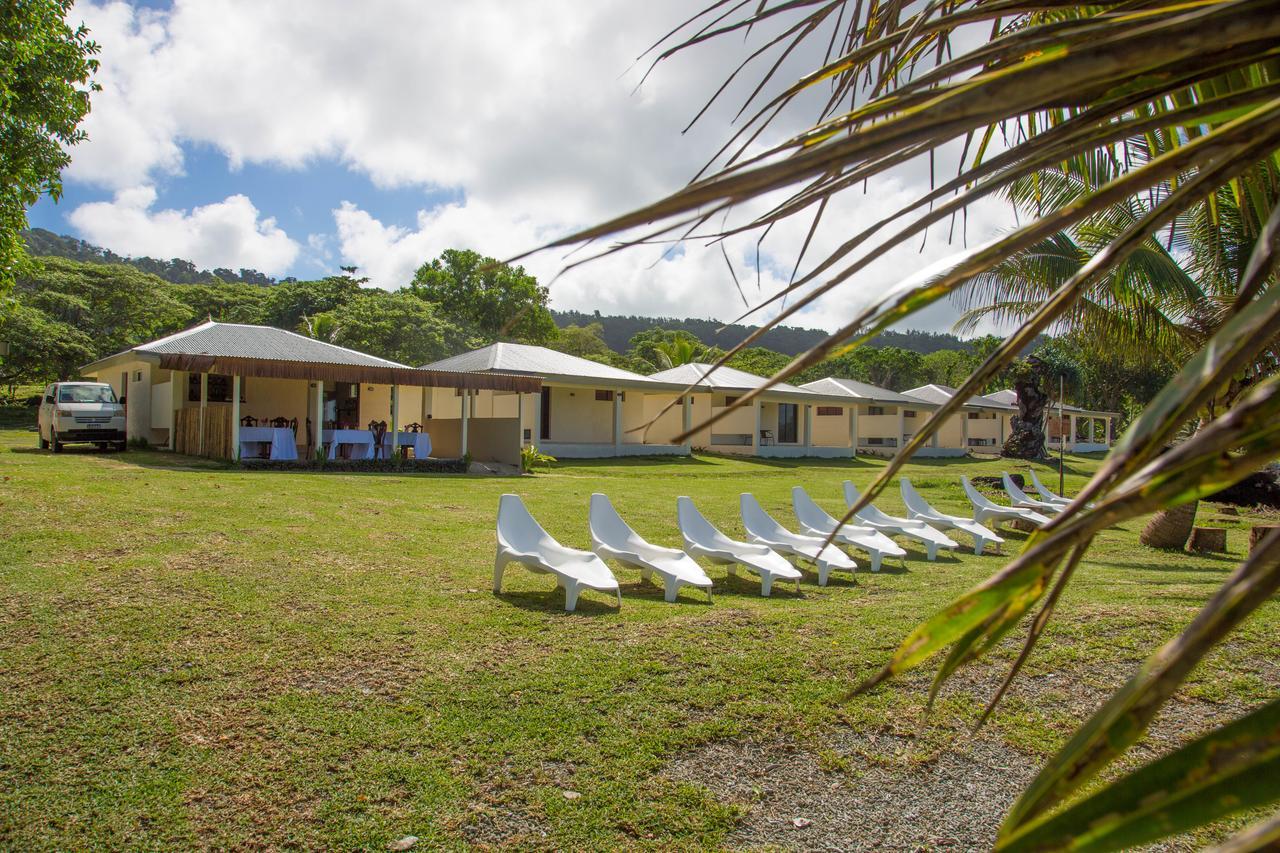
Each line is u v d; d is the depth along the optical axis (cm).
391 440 1756
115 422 1636
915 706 452
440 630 569
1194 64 55
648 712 439
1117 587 745
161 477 1201
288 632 548
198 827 326
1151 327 877
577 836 328
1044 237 57
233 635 536
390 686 467
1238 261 779
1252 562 42
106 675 461
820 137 69
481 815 341
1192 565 959
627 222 54
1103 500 50
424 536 923
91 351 3384
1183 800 36
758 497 1559
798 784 373
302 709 433
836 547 840
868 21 132
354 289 4641
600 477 1845
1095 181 296
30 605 563
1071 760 46
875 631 573
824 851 323
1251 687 464
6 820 324
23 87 955
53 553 698
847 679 485
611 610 641
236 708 431
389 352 3725
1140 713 43
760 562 751
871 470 2530
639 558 711
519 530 722
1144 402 4569
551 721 426
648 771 380
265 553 763
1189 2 53
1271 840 33
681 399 74
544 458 1914
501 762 384
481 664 504
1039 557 50
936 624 55
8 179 962
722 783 372
